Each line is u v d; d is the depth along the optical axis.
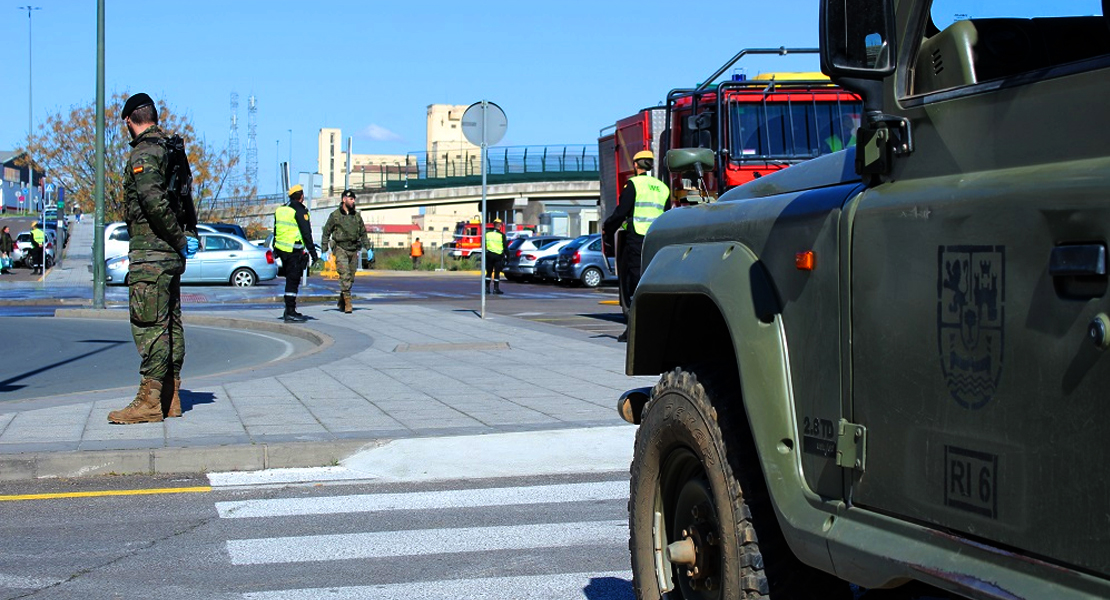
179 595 5.36
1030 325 2.49
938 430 2.78
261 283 37.16
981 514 2.63
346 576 5.66
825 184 3.50
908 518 2.90
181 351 9.52
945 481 2.76
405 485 7.70
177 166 8.95
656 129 19.09
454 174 79.06
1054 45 2.89
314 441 8.41
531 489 7.52
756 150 15.37
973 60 2.85
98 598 5.31
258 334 19.02
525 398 10.72
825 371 3.24
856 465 3.08
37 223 49.28
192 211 9.27
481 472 7.97
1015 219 2.53
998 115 2.66
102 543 6.26
